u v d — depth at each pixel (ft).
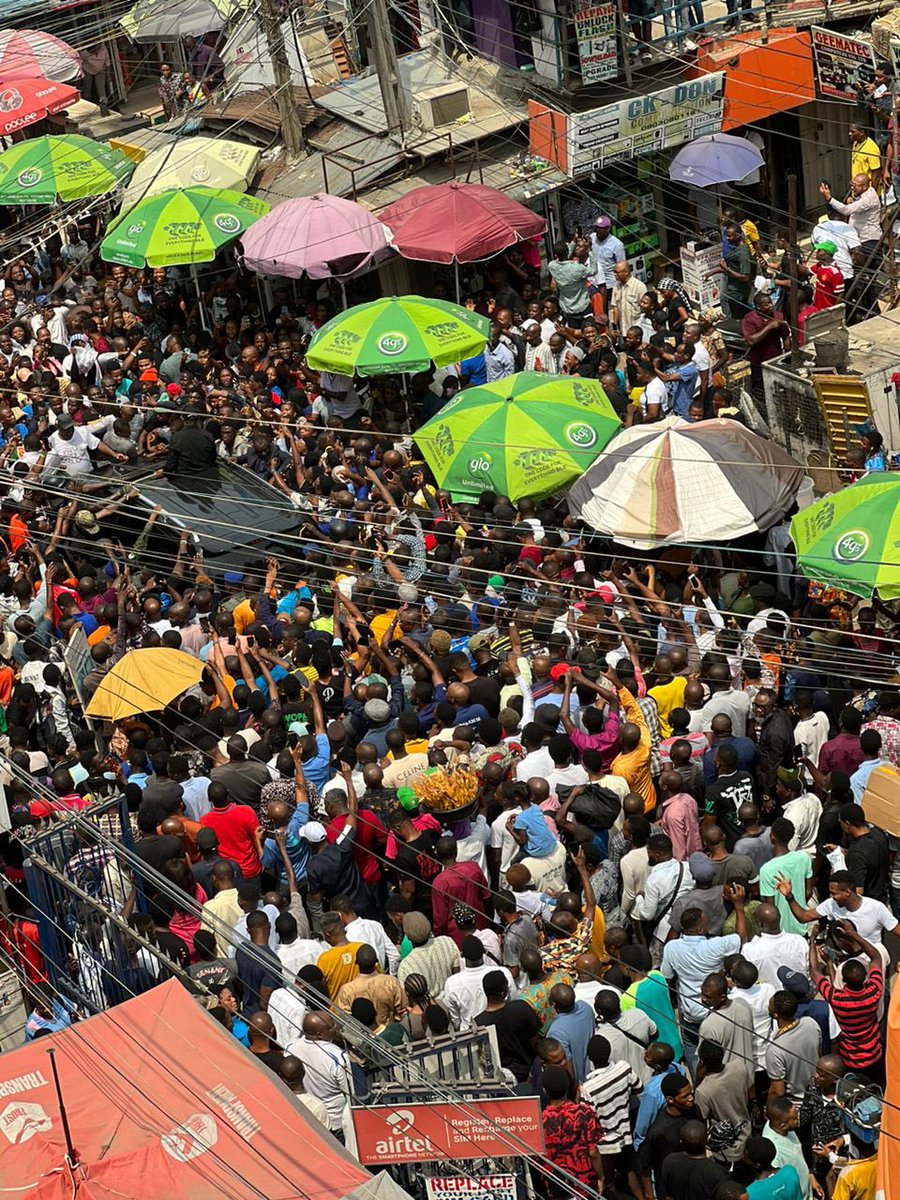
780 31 85.15
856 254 77.61
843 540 50.42
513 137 87.30
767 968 36.68
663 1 84.74
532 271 85.15
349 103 92.43
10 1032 41.16
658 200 86.69
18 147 95.96
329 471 64.23
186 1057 30.19
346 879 41.68
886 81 79.66
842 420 63.52
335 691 49.24
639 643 51.16
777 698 47.09
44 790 42.70
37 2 109.81
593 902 39.50
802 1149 34.91
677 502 56.95
